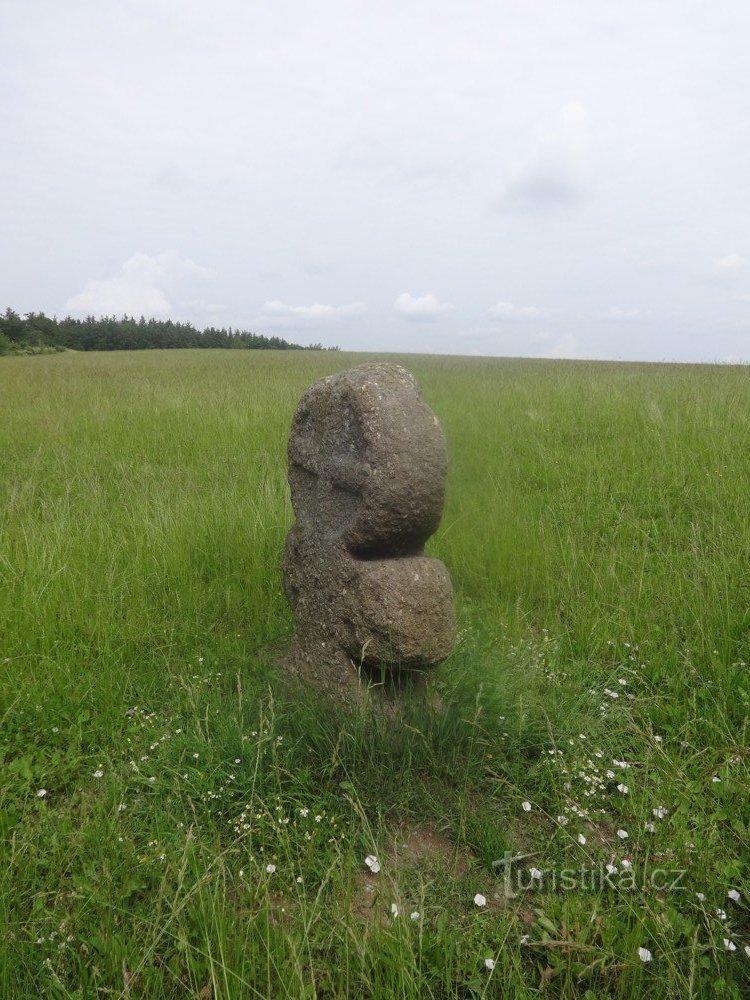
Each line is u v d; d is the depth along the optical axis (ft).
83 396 43.34
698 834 8.58
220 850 8.55
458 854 8.64
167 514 18.86
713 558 15.43
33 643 12.86
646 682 12.19
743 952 7.20
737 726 10.84
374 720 9.94
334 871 8.13
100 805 9.18
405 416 10.03
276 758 9.50
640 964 6.72
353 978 6.86
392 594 9.75
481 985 6.83
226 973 6.54
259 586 15.74
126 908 7.59
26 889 7.98
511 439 27.53
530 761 10.27
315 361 103.04
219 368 78.18
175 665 12.87
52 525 18.31
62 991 6.67
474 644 12.72
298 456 11.57
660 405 30.19
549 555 16.96
